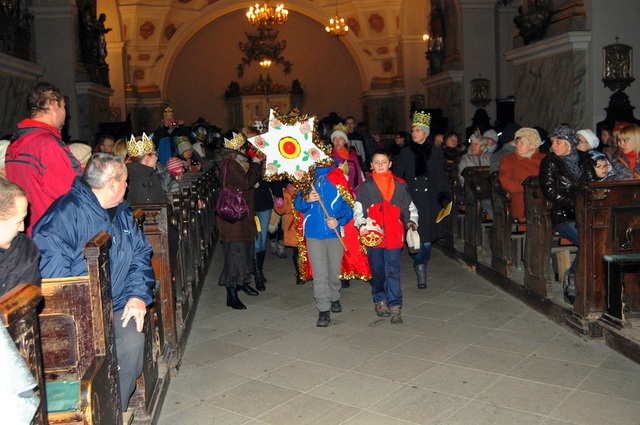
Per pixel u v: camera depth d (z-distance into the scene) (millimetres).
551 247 5570
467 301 6195
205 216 8484
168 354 4504
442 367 4531
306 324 5738
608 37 10711
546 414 3736
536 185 5566
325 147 5527
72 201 3100
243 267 6398
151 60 27359
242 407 4039
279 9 22250
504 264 6504
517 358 4625
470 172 7328
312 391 4234
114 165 3178
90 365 2715
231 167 6164
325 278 5594
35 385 1688
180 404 4117
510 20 17562
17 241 2576
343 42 28750
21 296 1861
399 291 5598
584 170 5340
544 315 5566
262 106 29578
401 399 4039
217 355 5016
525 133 6402
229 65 29781
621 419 3639
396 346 5023
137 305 3258
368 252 5684
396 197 5516
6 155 3865
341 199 5566
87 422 2545
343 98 30188
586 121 10891
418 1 24938
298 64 30031
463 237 8297
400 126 26656
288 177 5422
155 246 4582
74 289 2855
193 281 6426
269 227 8500
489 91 17516
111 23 22703
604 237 4863
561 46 11188
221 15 28469
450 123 18391
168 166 6727
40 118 3896
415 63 26031
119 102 23188
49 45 14227
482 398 3992
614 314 4742
